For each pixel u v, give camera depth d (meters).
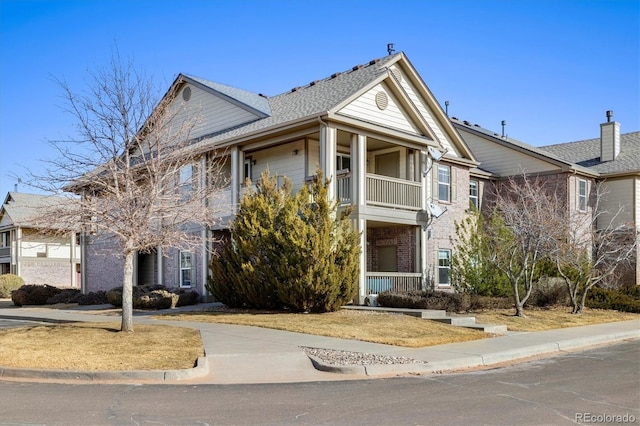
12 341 12.86
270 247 18.98
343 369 10.89
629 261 27.67
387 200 22.20
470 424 7.28
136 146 16.52
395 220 22.33
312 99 23.17
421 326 16.59
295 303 18.58
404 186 23.00
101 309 23.23
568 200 30.28
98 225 14.31
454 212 27.25
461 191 28.00
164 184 15.36
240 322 16.77
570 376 10.80
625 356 13.59
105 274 29.55
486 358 12.44
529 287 20.83
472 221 26.78
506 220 22.77
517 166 32.09
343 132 21.69
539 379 10.46
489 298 21.75
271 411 7.93
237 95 26.02
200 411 7.89
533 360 12.93
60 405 8.14
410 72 26.02
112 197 14.76
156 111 16.06
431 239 25.44
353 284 19.27
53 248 49.59
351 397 8.84
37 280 48.72
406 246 23.91
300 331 15.20
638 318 22.19
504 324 18.28
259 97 27.80
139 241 14.38
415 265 23.52
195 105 26.02
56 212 14.30
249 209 19.73
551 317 20.81
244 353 12.10
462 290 23.23
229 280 20.30
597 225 32.88
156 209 14.42
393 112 22.91
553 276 24.69
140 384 9.73
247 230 19.45
